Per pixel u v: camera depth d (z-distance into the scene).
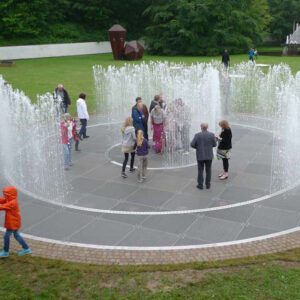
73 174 9.66
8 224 5.87
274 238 6.51
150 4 54.38
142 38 48.50
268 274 5.45
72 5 53.28
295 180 9.03
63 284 5.33
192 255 6.04
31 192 8.59
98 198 8.24
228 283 5.27
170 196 8.27
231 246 6.29
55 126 14.16
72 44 46.22
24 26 46.75
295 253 6.02
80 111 12.37
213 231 6.77
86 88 22.52
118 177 9.42
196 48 46.03
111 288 5.23
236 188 8.62
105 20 54.44
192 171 9.73
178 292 5.11
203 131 8.27
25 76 27.45
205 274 5.51
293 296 4.95
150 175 9.50
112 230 6.89
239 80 23.97
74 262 5.90
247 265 5.71
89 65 35.00
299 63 32.25
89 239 6.59
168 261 5.89
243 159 10.51
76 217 7.40
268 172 9.54
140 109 10.66
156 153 11.23
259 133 13.12
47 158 10.93
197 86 16.50
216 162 10.34
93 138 12.87
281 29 58.47
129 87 21.53
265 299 4.91
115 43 39.66
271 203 7.84
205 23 46.28
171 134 11.05
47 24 49.28
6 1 46.28
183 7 45.62
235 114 16.25
